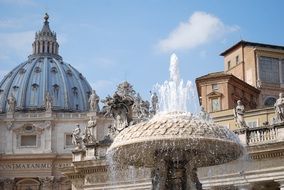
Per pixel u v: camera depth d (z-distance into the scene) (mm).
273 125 37562
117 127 44125
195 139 19328
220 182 36719
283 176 35969
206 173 36594
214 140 19516
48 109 122750
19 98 153875
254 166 36906
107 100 44875
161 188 20438
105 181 42375
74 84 162125
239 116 39562
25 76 159625
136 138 19641
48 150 120000
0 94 157000
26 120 121500
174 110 20953
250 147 36750
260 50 69750
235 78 64312
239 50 71812
